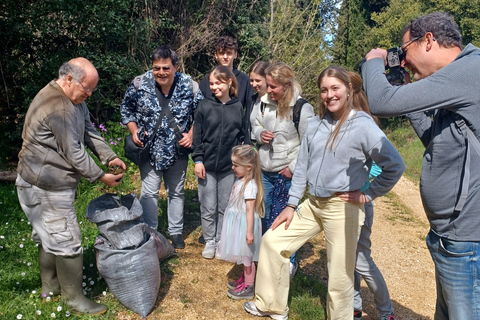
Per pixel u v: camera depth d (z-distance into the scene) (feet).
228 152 13.19
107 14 23.82
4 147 22.41
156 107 12.68
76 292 10.39
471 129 6.70
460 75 6.46
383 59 7.50
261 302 10.70
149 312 10.82
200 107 12.99
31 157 9.62
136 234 10.76
